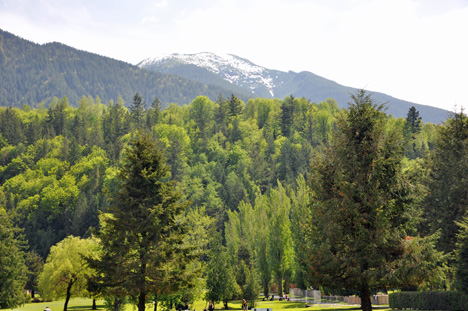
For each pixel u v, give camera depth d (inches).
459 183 1836.9
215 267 2420.0
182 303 2217.0
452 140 1952.5
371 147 1172.5
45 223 5777.6
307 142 7199.8
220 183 6314.0
